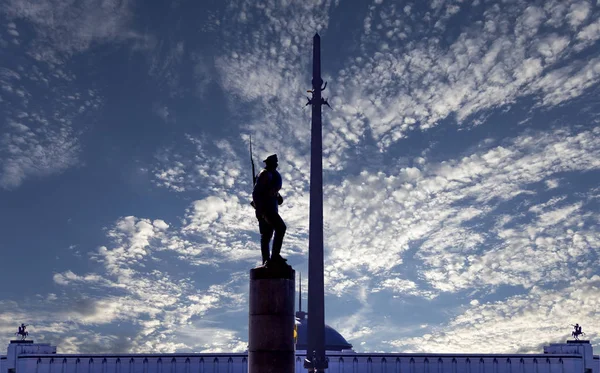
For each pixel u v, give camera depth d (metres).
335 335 136.25
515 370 114.88
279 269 21.28
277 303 21.05
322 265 90.81
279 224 21.55
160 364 115.12
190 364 115.00
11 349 115.50
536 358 115.12
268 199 21.72
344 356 116.00
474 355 115.81
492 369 115.19
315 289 90.56
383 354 116.38
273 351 20.80
